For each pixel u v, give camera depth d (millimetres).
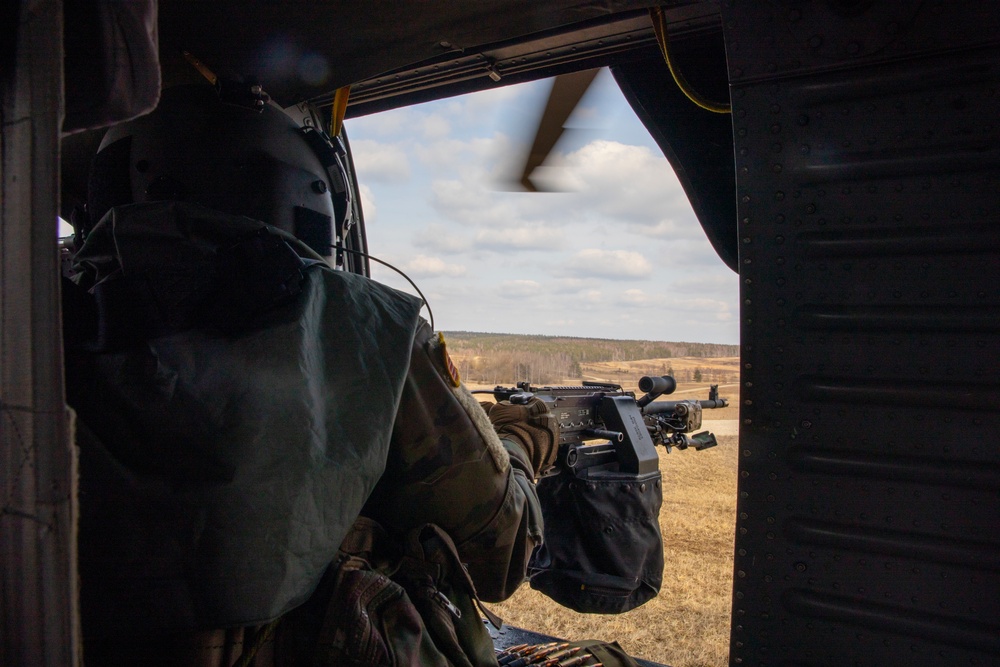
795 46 1374
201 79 1695
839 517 1400
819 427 1412
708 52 2074
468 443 1172
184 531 816
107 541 804
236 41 1490
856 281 1367
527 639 2207
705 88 2107
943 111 1275
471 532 1217
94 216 1384
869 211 1347
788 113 1396
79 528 802
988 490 1282
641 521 2172
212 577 813
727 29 1429
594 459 2234
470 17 1452
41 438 541
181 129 1306
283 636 978
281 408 899
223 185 1295
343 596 998
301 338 965
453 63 2109
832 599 1415
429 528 1168
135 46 617
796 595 1449
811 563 1431
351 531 1121
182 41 1483
